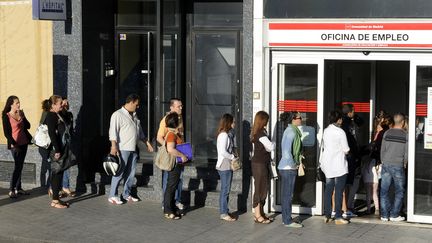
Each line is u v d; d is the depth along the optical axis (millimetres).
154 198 13086
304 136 12188
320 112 12078
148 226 11453
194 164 14062
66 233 11055
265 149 11430
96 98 14062
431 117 11578
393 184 12383
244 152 12383
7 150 14383
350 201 12289
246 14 12211
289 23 12000
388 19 11547
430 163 11656
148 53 14367
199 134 14164
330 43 11852
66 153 12562
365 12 11648
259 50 12141
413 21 11445
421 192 11711
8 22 14477
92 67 13945
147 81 14484
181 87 14141
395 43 11555
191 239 10727
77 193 13711
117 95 14586
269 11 12078
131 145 12852
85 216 12078
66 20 13625
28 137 13461
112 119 12727
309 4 11883
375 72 13242
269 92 12250
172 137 11711
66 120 12875
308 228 11367
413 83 11594
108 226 11453
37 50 14281
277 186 12375
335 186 11547
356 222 11781
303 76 12133
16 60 14477
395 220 11812
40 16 13117
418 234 11062
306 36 11945
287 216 11430
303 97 12156
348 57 11906
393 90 13250
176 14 14062
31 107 14422
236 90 13906
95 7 13961
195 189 13078
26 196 13539
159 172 13023
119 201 12883
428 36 11398
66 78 13797
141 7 14414
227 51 13938
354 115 13070
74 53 13703
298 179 12273
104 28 14242
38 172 14203
